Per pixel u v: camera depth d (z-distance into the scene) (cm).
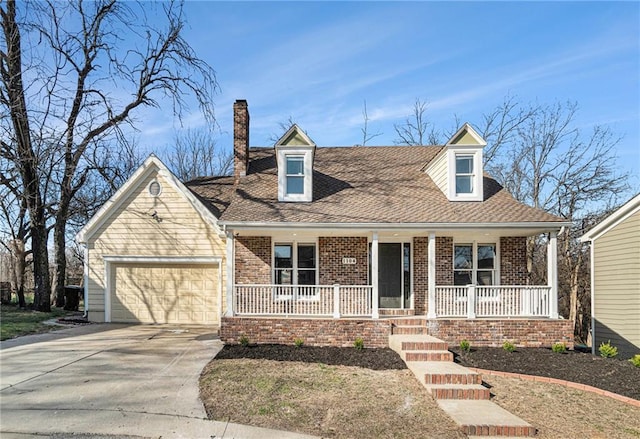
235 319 1185
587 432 641
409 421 656
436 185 1512
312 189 1445
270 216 1298
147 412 653
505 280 1424
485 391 769
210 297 1541
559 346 1121
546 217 1275
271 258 1445
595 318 1376
